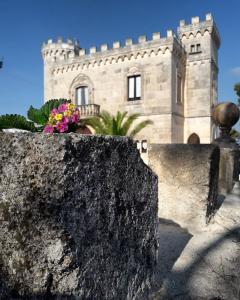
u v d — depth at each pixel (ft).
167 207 13.29
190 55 81.41
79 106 79.30
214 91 84.23
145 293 7.30
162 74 72.54
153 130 73.15
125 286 6.46
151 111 73.72
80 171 5.14
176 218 13.06
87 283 5.26
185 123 81.56
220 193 17.51
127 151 6.57
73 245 4.93
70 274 4.90
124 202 6.43
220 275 8.92
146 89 74.64
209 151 12.56
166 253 10.09
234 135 81.61
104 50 80.79
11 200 4.93
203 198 12.59
